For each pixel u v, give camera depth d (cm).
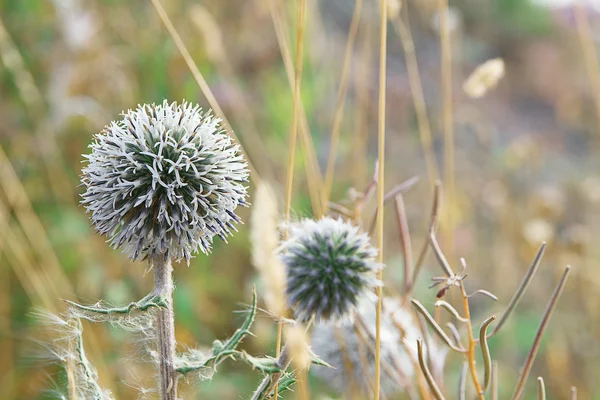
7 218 58
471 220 78
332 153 53
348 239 43
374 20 90
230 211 43
